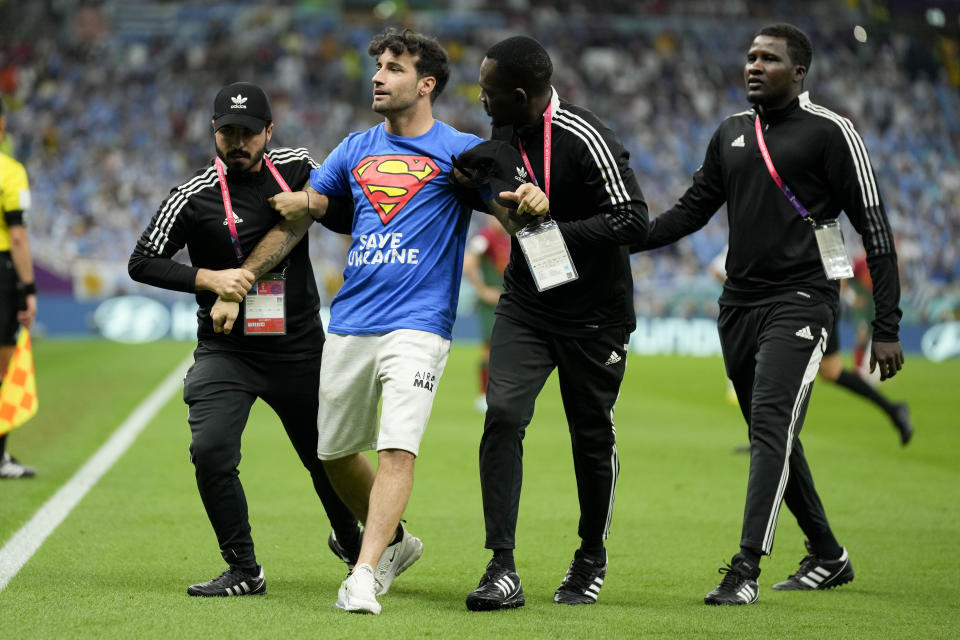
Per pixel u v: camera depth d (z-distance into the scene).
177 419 40.12
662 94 127.50
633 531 22.92
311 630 14.35
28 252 27.44
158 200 106.56
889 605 17.03
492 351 16.91
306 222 17.09
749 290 18.42
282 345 17.20
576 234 16.06
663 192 118.19
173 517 22.91
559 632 14.67
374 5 134.50
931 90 130.38
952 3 133.00
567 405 17.06
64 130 111.75
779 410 17.52
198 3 129.62
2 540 20.30
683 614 16.08
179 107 116.56
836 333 32.25
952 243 117.06
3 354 27.31
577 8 136.38
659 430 40.84
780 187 18.11
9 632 14.07
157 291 90.94
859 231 18.12
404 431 15.96
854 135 17.88
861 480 30.19
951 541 22.36
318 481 17.94
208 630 14.25
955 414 47.81
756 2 136.50
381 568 17.12
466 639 14.10
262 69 123.44
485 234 45.09
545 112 16.36
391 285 16.44
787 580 18.45
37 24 123.62
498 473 16.27
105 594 16.33
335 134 120.50
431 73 16.69
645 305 95.94
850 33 133.62
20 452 32.00
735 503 26.28
